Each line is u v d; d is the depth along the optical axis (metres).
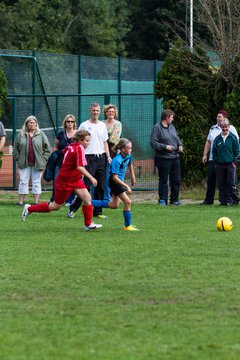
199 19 49.00
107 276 18.53
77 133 25.95
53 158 32.94
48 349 12.87
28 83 57.12
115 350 12.81
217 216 30.95
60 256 21.25
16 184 46.81
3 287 17.36
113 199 27.14
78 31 103.75
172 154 35.78
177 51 41.88
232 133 34.91
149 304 15.84
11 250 22.28
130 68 64.06
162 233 25.81
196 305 15.73
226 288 17.22
